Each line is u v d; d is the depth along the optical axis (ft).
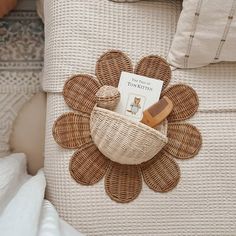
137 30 3.76
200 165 3.68
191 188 3.66
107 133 3.40
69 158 3.64
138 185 3.63
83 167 3.62
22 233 3.06
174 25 3.83
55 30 3.74
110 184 3.61
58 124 3.68
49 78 3.81
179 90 3.73
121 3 3.75
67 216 3.62
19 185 3.72
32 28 4.92
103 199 3.60
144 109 3.63
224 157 3.70
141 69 3.71
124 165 3.65
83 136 3.66
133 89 3.67
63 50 3.70
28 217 3.21
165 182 3.64
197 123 3.72
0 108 4.74
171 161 3.67
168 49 3.79
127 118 3.37
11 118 4.73
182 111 3.71
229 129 3.73
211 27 3.45
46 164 3.82
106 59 3.70
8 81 4.81
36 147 4.47
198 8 3.39
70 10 3.68
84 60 3.70
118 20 3.73
